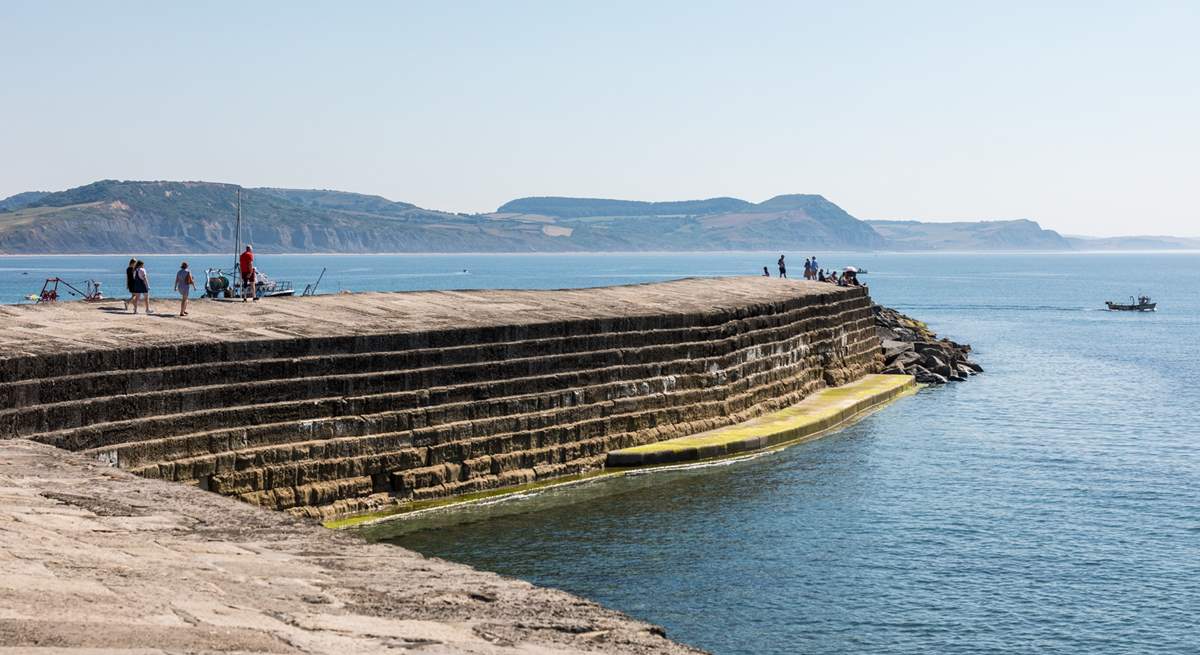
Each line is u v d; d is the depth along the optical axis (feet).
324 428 100.17
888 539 103.71
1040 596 88.74
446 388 111.14
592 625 34.63
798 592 89.10
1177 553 99.96
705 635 80.07
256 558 39.70
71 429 81.30
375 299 130.62
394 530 101.50
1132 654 77.25
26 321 95.20
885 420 170.91
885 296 638.12
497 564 94.12
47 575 33.12
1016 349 301.43
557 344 124.06
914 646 78.48
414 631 31.12
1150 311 483.92
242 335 98.02
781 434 148.56
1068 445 150.10
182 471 88.48
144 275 106.01
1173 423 169.58
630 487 121.39
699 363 146.10
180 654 26.25
